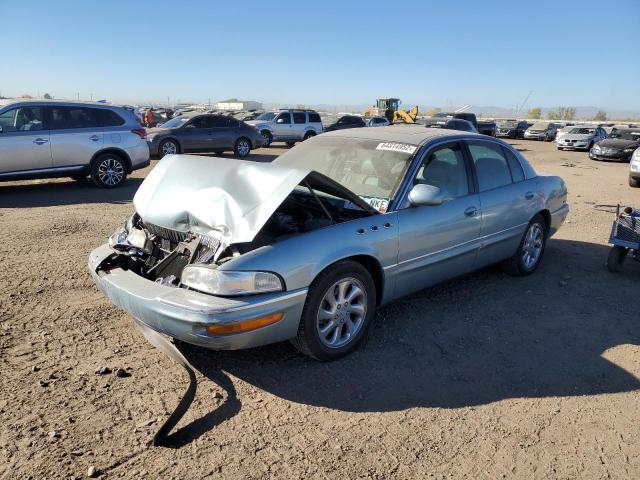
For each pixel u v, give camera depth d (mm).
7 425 2936
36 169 10141
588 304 5082
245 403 3256
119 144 11023
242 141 19047
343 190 3898
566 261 6520
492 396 3443
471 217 4727
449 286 5414
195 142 17734
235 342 3209
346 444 2916
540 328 4492
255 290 3232
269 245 3416
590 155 22391
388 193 4227
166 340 3455
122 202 9461
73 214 8219
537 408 3330
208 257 3439
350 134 5090
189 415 3109
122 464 2684
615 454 2926
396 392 3439
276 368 3674
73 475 2588
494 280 5660
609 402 3432
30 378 3416
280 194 3391
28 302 4609
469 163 4930
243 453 2811
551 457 2881
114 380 3443
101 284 3732
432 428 3084
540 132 38000
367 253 3805
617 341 4309
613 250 5996
